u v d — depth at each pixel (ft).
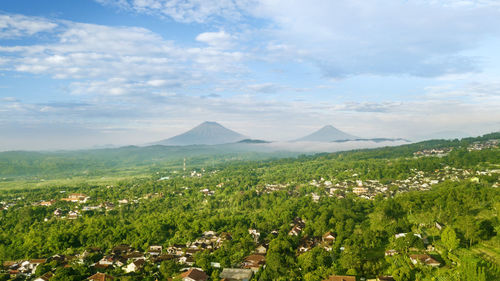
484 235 400.47
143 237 508.94
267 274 361.10
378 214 537.24
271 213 638.94
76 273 368.48
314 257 382.83
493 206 508.94
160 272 380.37
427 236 439.63
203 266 381.81
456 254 369.09
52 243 486.79
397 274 326.44
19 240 529.04
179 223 577.43
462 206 506.07
